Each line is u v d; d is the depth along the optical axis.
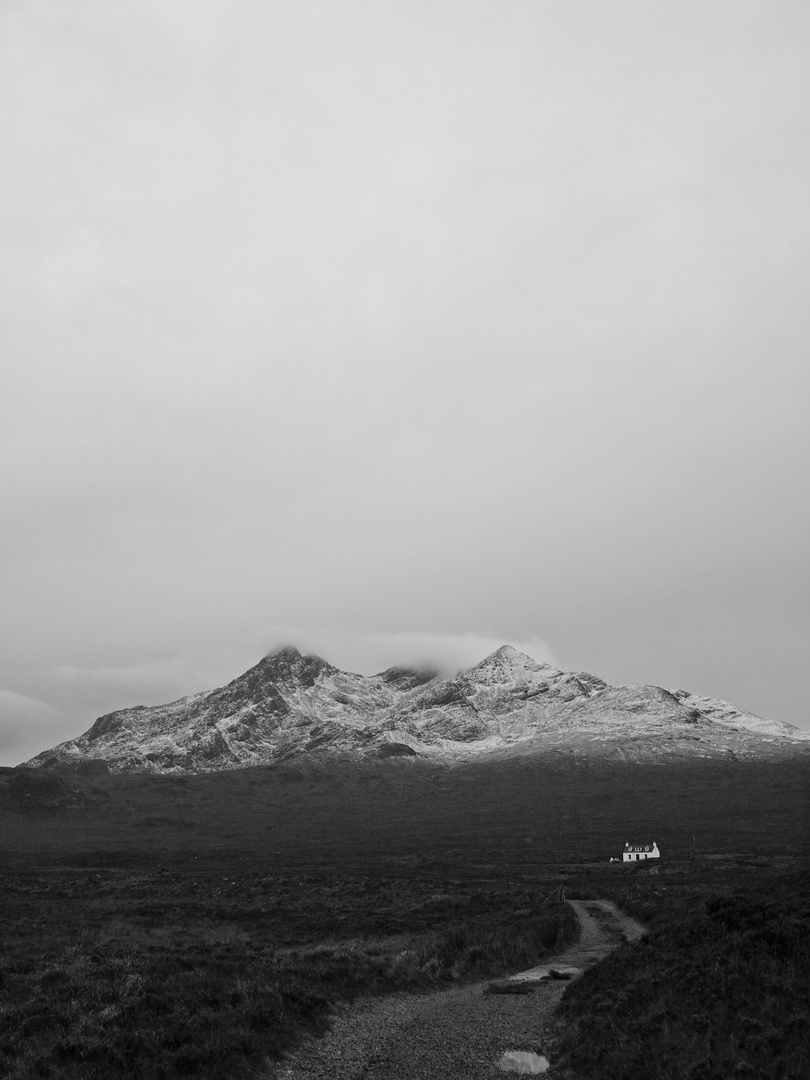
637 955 32.75
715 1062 18.47
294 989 29.75
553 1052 23.80
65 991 26.11
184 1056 20.80
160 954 38.88
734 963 24.95
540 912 67.00
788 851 149.12
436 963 39.38
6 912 75.06
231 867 144.00
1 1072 19.06
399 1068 22.44
